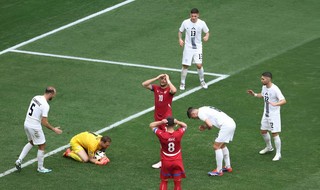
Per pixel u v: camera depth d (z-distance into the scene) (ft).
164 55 302.04
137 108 255.29
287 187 199.93
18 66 296.10
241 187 200.85
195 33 263.90
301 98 257.96
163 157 193.16
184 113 248.73
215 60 295.28
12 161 217.97
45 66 295.28
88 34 325.01
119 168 213.05
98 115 249.96
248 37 315.58
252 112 249.34
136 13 343.05
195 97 262.26
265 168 212.02
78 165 214.90
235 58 296.51
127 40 317.22
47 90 207.41
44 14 348.59
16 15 349.20
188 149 224.33
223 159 218.38
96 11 347.56
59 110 253.65
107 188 200.85
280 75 278.26
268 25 326.85
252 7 345.51
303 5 347.56
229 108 252.83
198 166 214.28
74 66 293.84
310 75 277.03
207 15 337.31
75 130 238.89
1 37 328.08
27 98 265.34
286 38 314.14
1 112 253.03
